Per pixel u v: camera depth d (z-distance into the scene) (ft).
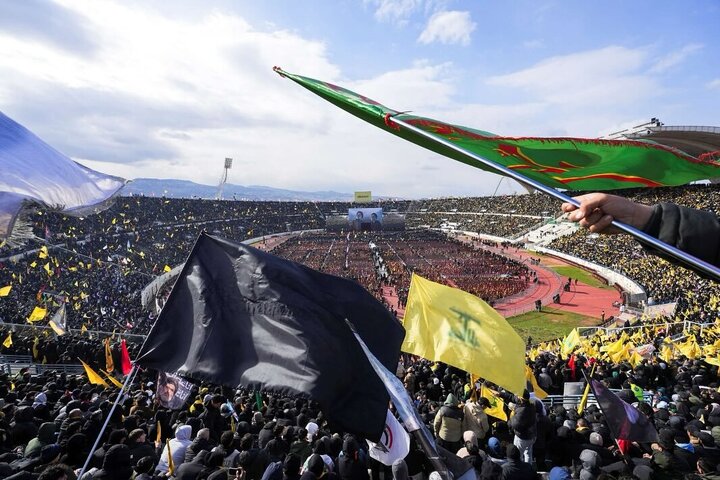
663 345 78.84
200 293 15.94
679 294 135.44
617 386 53.42
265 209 428.56
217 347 15.17
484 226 371.97
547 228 308.19
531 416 31.17
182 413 35.58
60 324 86.28
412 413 14.80
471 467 21.75
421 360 75.46
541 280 205.46
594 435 30.17
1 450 28.45
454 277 212.64
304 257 276.00
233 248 16.55
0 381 50.01
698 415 36.63
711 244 6.88
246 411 40.11
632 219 7.33
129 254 194.29
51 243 157.79
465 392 46.24
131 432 27.12
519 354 26.81
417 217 456.04
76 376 56.90
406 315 29.01
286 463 21.25
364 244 331.16
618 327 117.50
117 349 72.38
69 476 18.90
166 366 15.33
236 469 23.52
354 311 16.56
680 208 7.30
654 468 26.04
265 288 15.62
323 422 35.68
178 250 237.45
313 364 14.39
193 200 367.04
